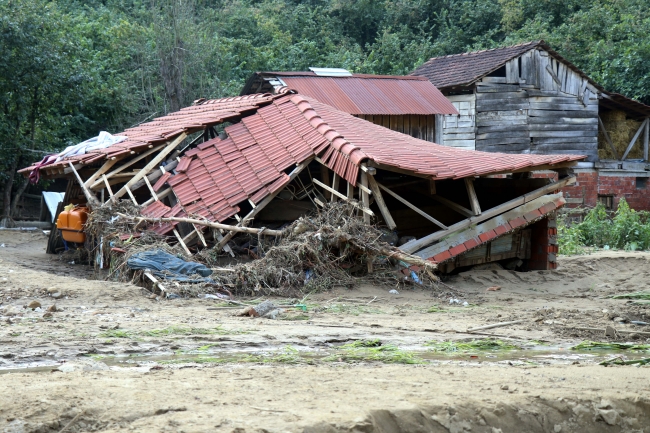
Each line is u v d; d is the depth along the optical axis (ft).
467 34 142.82
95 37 115.85
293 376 21.42
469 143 91.04
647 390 21.29
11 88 87.35
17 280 44.47
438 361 26.86
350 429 16.22
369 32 153.89
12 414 17.04
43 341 28.89
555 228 57.47
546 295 48.83
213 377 21.04
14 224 89.20
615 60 113.29
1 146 89.20
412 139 61.21
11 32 85.15
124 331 31.35
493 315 39.75
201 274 46.80
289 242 48.16
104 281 46.37
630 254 65.67
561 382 21.71
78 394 18.35
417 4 151.94
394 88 87.25
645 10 130.52
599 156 103.71
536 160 53.47
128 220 53.62
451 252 51.19
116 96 101.65
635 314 39.55
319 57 128.57
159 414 16.97
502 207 53.31
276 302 43.19
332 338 31.09
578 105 96.12
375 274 48.78
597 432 19.47
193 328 32.42
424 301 44.86
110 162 59.47
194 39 106.22
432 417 17.69
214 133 73.15
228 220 54.19
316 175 59.93
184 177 58.34
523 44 94.68
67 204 67.72
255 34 133.49
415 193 60.49
